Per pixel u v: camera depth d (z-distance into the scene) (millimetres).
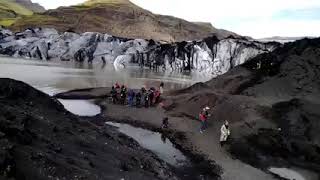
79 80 67625
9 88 23578
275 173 25016
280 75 43188
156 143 30328
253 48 112938
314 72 40562
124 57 127125
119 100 45875
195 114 39125
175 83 77812
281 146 28797
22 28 155500
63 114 25625
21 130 16047
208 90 47781
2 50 128250
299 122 31141
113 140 25375
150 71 112438
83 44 130625
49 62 111250
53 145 17641
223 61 118188
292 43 51062
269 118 33000
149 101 44188
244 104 36312
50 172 14289
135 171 19844
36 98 25156
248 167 25797
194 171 24391
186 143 30312
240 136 30719
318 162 27000
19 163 13500
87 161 17922
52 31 136375
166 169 23375
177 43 127500
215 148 29438
